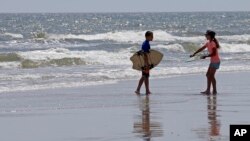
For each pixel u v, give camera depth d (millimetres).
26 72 73500
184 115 40562
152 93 54500
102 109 43844
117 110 43344
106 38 157375
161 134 33594
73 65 85688
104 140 32219
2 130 35312
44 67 82125
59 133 34312
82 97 51219
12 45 130500
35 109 43969
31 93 53938
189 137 32656
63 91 55562
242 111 42312
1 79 64000
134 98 50719
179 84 62594
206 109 43531
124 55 98000
